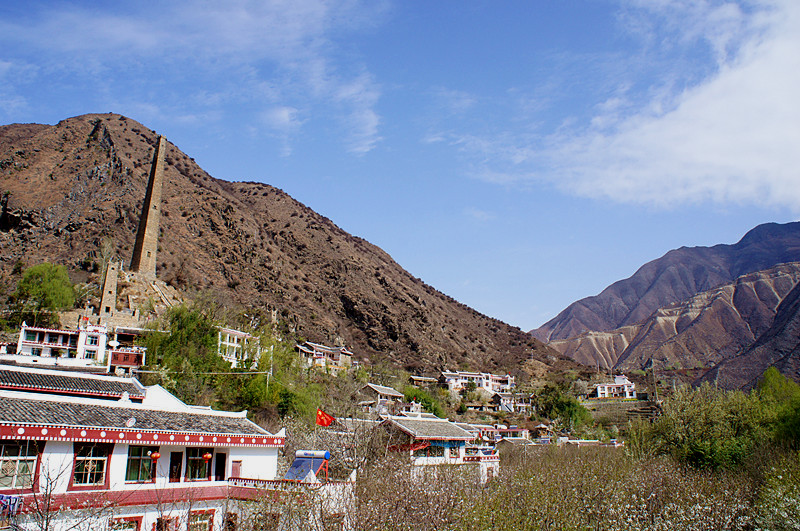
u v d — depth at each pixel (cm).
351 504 2827
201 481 3359
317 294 19088
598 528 3609
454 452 5703
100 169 17500
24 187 15912
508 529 3069
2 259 13100
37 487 2636
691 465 6269
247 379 7275
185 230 17412
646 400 14788
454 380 15788
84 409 3106
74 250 13675
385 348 18112
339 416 6581
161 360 7294
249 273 17388
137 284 12038
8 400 2872
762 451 5872
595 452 6719
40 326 8931
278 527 2712
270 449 3788
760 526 4103
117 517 2714
